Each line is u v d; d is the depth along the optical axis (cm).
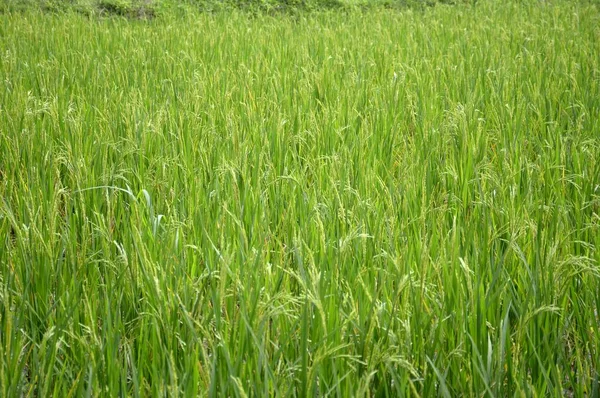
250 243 390
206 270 354
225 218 410
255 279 328
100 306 338
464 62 913
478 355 294
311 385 271
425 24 1295
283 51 948
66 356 305
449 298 335
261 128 580
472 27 1212
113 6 1580
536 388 301
